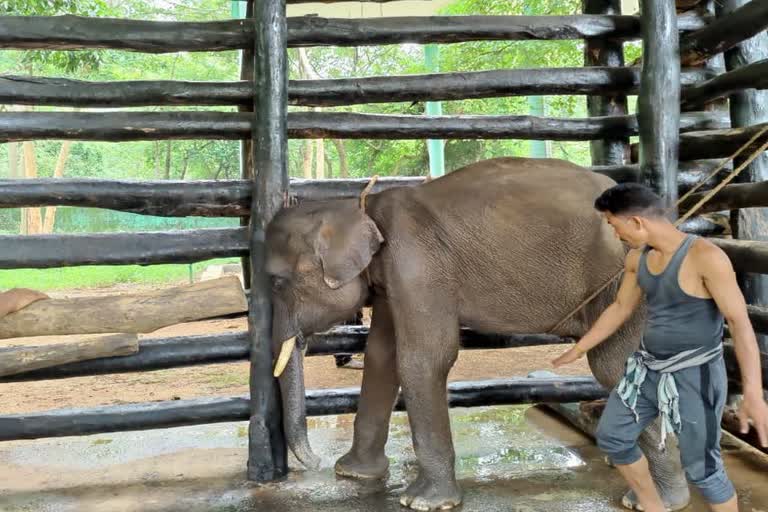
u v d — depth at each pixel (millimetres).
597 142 5348
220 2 23062
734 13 4352
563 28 4742
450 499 3654
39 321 3752
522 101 18672
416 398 3654
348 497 3877
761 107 4633
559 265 3611
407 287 3635
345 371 7695
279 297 3857
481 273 3666
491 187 3742
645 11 4410
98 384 7656
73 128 4160
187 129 4277
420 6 12625
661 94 4367
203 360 4301
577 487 3895
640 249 2832
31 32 4031
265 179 4137
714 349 2688
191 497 3938
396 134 4656
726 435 4648
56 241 4094
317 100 4582
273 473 4188
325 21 4480
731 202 4320
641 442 3498
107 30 4141
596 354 3658
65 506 3857
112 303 3818
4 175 26594
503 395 4688
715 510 2766
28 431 4070
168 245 4223
